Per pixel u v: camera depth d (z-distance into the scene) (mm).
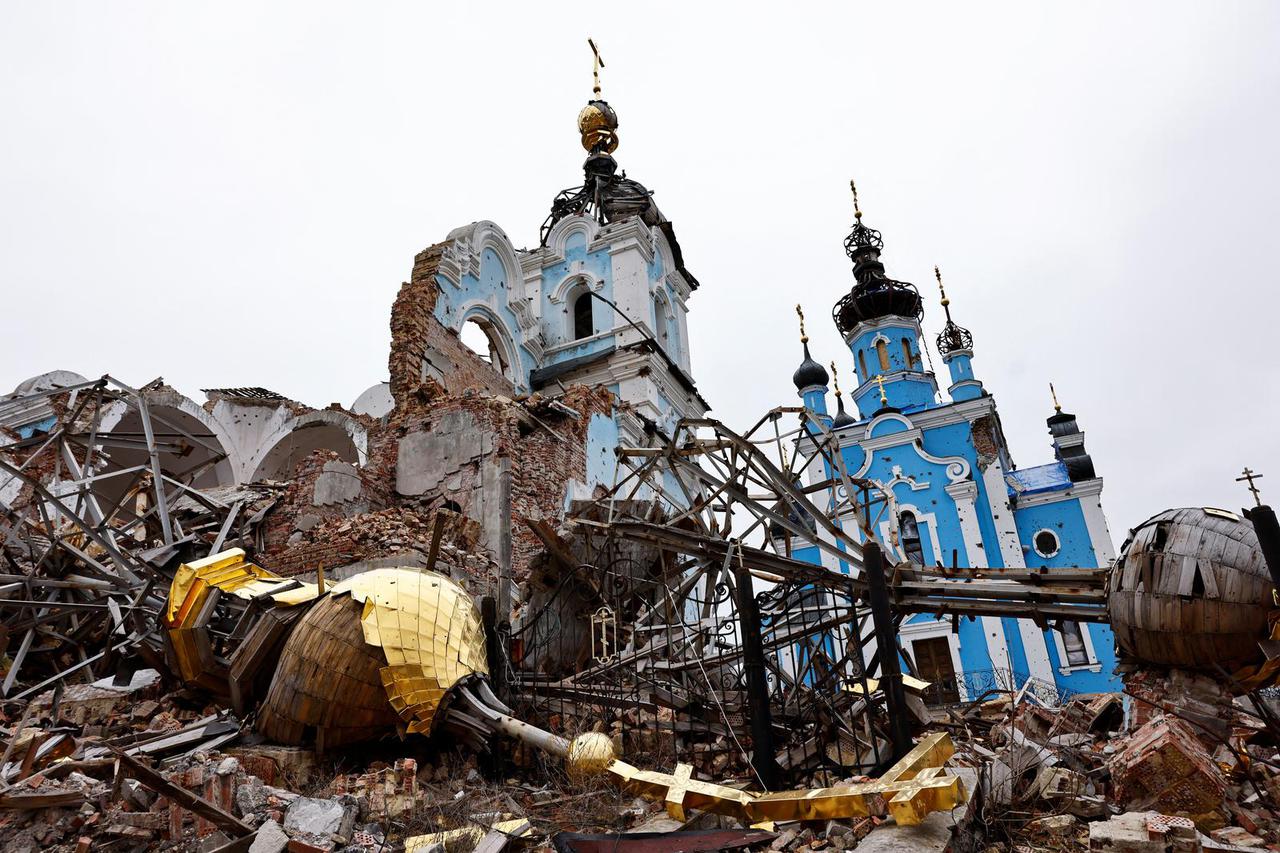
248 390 31828
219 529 16859
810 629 11234
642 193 41562
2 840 6094
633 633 12492
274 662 9469
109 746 8539
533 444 20234
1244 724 10242
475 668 9219
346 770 8844
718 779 9523
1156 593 10359
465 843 6660
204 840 6191
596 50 46969
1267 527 9531
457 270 28234
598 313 36719
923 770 7125
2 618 12688
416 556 14289
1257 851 6316
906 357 46688
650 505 17156
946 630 32219
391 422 20938
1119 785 8008
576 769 8398
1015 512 36750
